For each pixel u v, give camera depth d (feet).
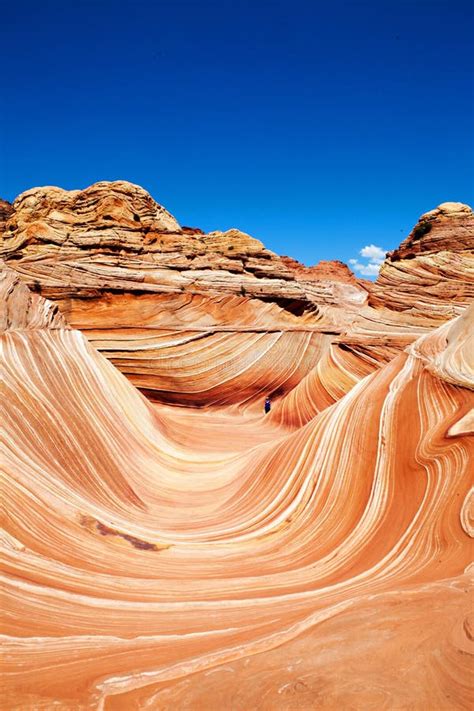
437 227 86.63
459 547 19.94
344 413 32.24
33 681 13.61
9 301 39.17
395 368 32.60
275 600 19.81
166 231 104.53
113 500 32.65
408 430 27.45
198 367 90.94
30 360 35.78
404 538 22.71
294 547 26.86
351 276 229.86
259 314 99.30
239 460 43.42
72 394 37.91
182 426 59.93
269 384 96.27
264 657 13.99
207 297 94.84
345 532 26.30
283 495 31.86
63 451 32.01
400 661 12.42
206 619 18.24
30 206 102.42
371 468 27.94
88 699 12.69
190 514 34.71
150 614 18.79
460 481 22.68
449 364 28.78
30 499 25.02
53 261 93.76
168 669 13.96
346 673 12.32
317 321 110.22
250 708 11.59
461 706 10.62
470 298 78.48
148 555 26.05
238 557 26.55
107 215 99.14
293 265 219.41
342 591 19.36
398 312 79.77
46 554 21.95
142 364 88.84
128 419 44.78
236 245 112.78
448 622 13.76
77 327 88.38
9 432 28.12
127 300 90.58
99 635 16.62
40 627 16.53
